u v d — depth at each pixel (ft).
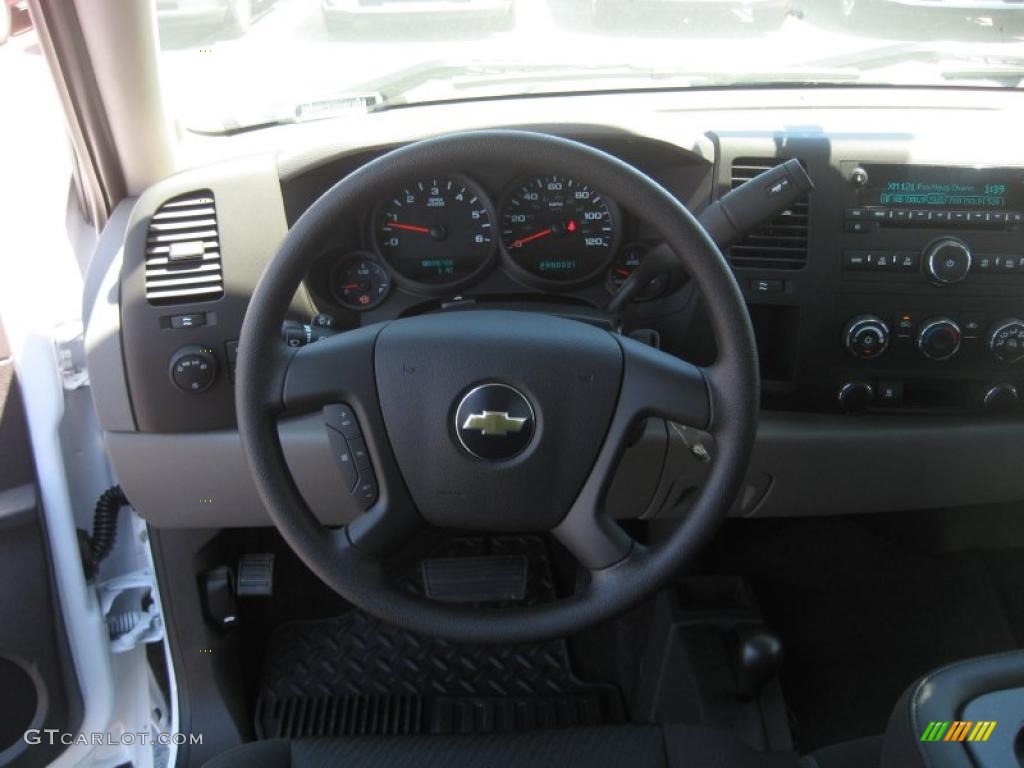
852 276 5.19
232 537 6.13
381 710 6.34
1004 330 5.21
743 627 5.82
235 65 5.57
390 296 5.52
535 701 6.40
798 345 5.32
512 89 5.62
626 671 6.55
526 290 5.54
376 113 5.57
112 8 4.55
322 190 5.33
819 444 5.35
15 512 5.08
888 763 3.46
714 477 3.72
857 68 5.80
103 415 5.03
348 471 3.96
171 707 6.15
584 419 3.77
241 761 4.29
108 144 5.14
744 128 5.24
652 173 5.50
